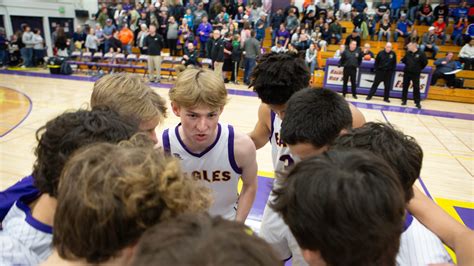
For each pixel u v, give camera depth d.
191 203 0.59
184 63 8.94
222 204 1.41
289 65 1.27
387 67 7.57
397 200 0.57
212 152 1.29
